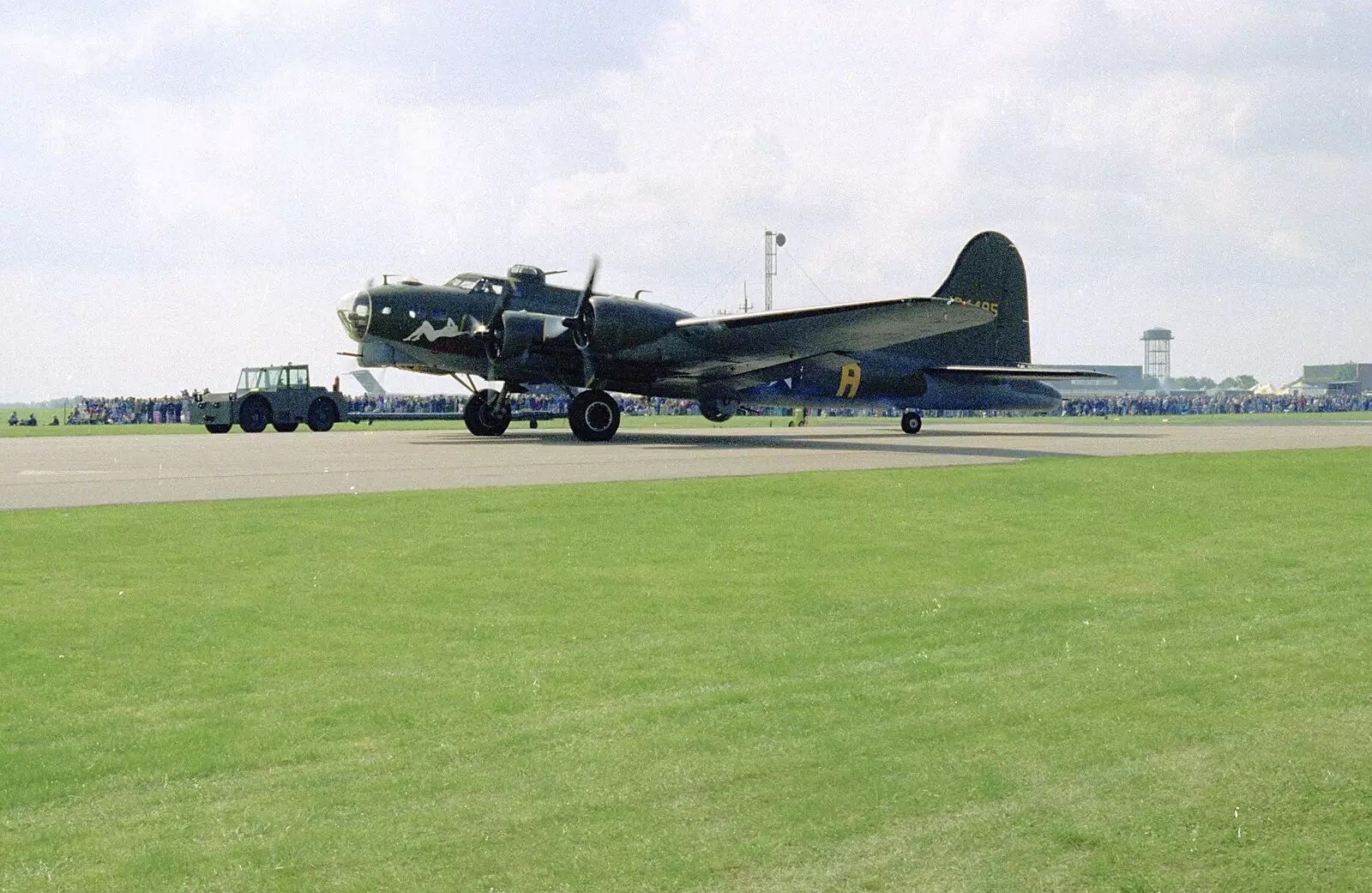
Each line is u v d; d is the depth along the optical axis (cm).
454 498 1422
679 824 404
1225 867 368
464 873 365
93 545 1044
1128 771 452
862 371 3622
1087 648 664
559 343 2967
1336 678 589
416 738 498
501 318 2966
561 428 4478
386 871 367
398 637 692
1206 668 612
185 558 972
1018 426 5238
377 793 433
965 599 812
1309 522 1234
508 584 863
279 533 1127
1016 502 1420
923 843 388
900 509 1345
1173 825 400
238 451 2534
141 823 404
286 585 855
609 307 2855
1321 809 413
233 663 625
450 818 409
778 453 2430
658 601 802
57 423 5947
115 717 525
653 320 2898
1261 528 1182
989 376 3847
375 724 517
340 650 657
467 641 682
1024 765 460
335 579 880
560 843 388
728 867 370
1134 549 1043
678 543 1072
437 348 3003
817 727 513
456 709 539
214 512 1283
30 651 650
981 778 446
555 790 436
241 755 474
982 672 610
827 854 379
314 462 2098
